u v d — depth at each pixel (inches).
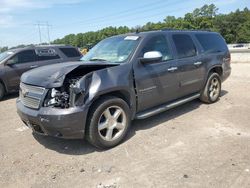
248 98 310.0
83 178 153.6
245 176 147.2
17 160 178.7
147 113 212.5
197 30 280.1
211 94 285.7
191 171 154.3
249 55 775.7
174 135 205.9
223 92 346.6
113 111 188.9
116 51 216.7
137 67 201.9
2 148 199.2
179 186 140.8
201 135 204.1
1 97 382.0
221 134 204.8
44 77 177.5
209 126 222.1
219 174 150.1
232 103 289.9
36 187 147.8
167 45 232.4
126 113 193.9
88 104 171.5
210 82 281.1
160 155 175.0
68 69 173.6
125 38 225.3
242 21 4060.0
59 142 203.2
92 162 170.6
